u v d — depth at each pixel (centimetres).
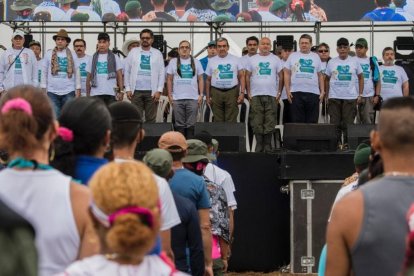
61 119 475
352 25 2005
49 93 1725
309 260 1290
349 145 1494
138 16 1802
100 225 344
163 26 2012
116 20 1797
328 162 1284
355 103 1736
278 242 1330
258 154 1330
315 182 1287
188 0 1798
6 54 1783
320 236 1289
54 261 414
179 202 719
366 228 404
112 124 537
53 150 473
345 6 1791
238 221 1330
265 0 1797
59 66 1722
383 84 1788
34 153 422
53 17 1800
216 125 1475
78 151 474
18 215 265
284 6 1795
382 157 426
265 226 1329
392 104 420
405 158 415
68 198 416
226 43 1720
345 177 1283
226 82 1711
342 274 415
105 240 343
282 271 1315
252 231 1330
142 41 1722
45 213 413
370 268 406
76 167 470
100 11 1795
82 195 420
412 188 409
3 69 1783
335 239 412
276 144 1716
